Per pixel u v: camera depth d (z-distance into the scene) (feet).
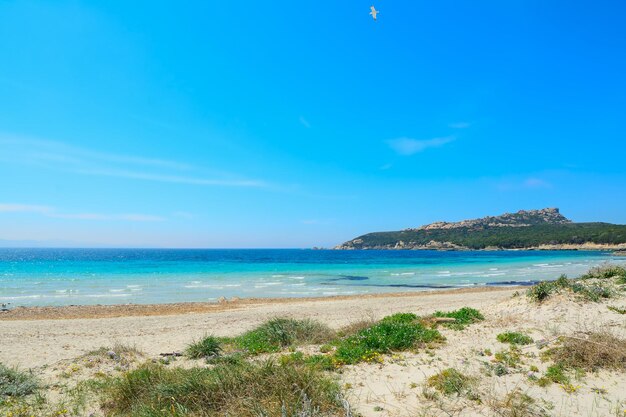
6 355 34.30
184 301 90.17
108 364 29.14
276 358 26.91
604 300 36.55
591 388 19.60
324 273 163.94
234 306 77.15
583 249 447.01
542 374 21.68
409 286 118.42
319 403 17.47
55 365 28.86
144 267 201.16
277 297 95.91
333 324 46.85
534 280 130.00
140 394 20.13
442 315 40.04
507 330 32.01
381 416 17.19
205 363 28.71
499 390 19.71
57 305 83.05
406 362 25.32
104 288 111.65
